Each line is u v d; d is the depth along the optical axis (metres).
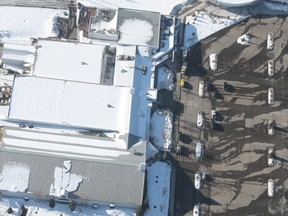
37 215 71.81
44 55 79.94
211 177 77.12
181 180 76.50
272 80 84.06
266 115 81.75
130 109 76.25
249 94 82.75
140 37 82.94
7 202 72.12
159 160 77.19
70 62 80.00
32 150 73.31
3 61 80.50
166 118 79.50
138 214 72.44
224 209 75.50
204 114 80.62
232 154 78.81
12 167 72.06
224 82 83.06
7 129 74.88
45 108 76.19
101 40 83.44
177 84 82.06
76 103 76.88
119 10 84.00
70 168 72.56
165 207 74.56
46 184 71.81
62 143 74.50
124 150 74.75
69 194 71.62
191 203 75.38
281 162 79.00
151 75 80.88
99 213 72.88
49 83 77.44
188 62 83.69
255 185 77.38
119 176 72.88
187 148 78.38
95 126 76.00
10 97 76.81
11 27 83.75
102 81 80.06
